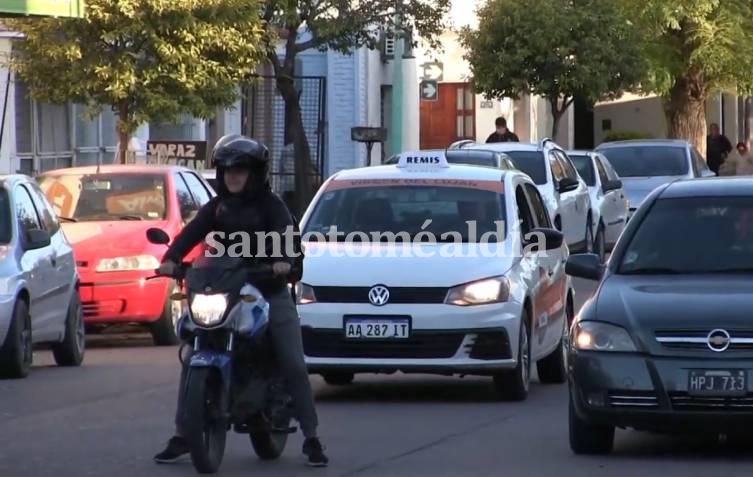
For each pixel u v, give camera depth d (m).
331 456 37.38
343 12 107.62
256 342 34.41
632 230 40.28
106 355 61.53
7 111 90.19
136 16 78.12
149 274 62.84
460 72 162.62
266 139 131.25
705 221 39.91
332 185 50.66
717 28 145.75
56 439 40.28
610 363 35.28
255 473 35.19
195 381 33.34
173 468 35.78
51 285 56.03
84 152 103.94
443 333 44.88
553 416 43.84
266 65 125.56
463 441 39.50
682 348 35.00
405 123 132.88
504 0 135.75
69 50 78.25
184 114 90.06
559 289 52.41
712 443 39.34
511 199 49.53
